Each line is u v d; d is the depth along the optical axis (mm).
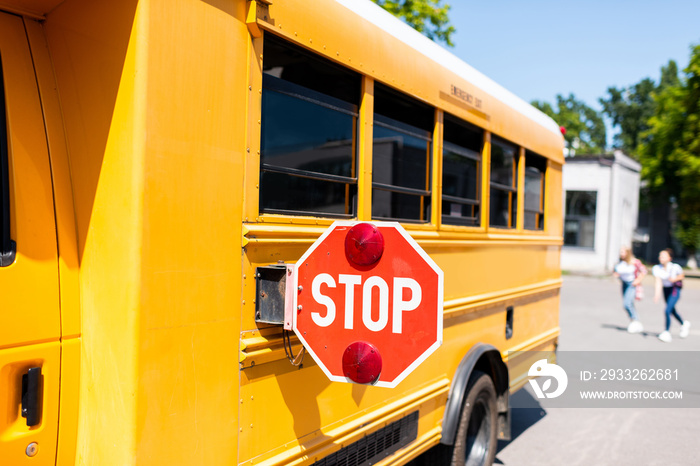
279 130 2359
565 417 6109
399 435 3172
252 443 2205
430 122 3422
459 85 3727
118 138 1797
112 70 1819
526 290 4957
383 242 2043
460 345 3795
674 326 11531
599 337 10250
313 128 2529
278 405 2328
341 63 2594
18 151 1803
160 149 1817
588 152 55250
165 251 1844
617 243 24500
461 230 3723
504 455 5039
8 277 1725
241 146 2125
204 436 1997
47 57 1949
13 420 1732
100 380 1844
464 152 3879
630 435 5570
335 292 2111
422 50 3338
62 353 1853
